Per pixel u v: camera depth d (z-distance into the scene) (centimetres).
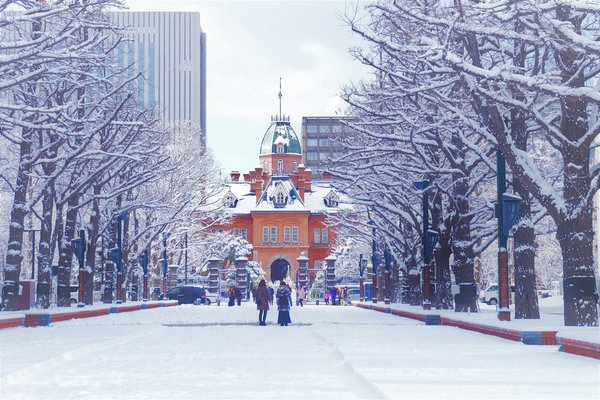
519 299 2920
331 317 4484
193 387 1270
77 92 4238
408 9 2492
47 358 1722
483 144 4103
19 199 3766
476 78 2602
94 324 3497
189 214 8012
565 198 2489
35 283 4388
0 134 3525
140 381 1363
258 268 11731
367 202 4909
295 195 14400
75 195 4259
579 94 2184
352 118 4391
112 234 5684
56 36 2855
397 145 4025
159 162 4866
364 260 9669
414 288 5294
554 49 2348
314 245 14325
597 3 2214
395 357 1762
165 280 7656
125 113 4888
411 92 2811
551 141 2612
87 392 1212
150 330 3020
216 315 4925
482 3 2272
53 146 3788
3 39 3303
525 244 2919
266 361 1759
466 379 1334
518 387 1220
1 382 1325
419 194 4116
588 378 1359
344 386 1284
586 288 2417
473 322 2847
